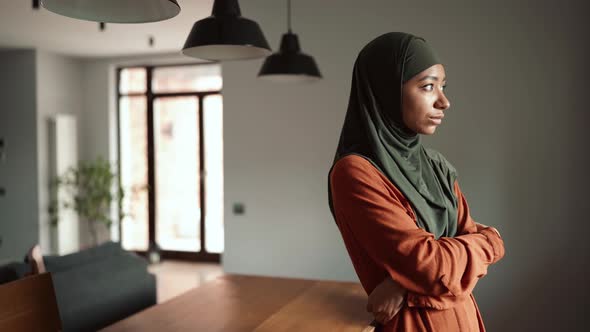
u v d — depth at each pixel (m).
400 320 1.12
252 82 4.16
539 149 3.41
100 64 7.34
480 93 3.53
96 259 3.26
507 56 3.47
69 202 7.02
